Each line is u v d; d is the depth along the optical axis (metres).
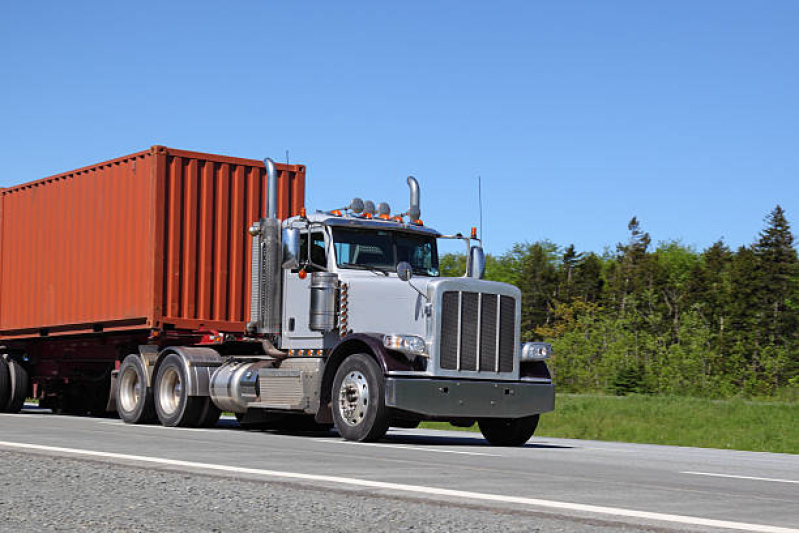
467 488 6.74
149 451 9.30
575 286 117.81
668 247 118.62
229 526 5.16
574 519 5.47
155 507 5.77
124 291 16.11
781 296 93.25
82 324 17.38
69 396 19.45
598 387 63.19
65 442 10.33
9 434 11.53
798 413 31.12
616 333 66.31
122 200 16.31
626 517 5.57
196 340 15.78
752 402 36.38
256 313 13.77
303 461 8.48
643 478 7.89
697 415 31.33
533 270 120.56
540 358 12.41
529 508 5.84
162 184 15.51
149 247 15.49
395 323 12.05
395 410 11.54
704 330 71.75
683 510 5.93
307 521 5.33
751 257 96.00
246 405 13.84
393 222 13.30
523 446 12.55
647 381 61.09
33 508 5.71
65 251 17.97
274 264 13.53
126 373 15.96
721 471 8.91
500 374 12.05
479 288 11.99
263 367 13.66
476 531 5.07
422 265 13.40
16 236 19.64
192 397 14.58
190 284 15.67
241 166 16.38
